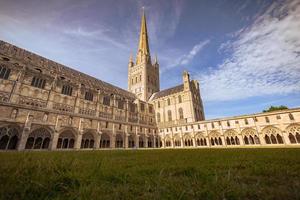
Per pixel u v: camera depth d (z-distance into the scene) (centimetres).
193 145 5622
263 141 4188
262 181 333
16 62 4150
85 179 340
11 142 3062
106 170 442
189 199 246
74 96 4866
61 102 4459
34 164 442
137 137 5784
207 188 279
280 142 3969
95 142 4403
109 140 4928
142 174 430
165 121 7488
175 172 442
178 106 7231
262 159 710
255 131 4372
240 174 394
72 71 6088
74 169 437
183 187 294
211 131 5294
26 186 270
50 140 3531
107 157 971
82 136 4200
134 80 9769
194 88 7944
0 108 3023
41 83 4234
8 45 4544
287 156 820
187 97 7025
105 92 6159
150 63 10406
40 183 287
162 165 583
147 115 7619
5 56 3975
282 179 344
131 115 6725
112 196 255
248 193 265
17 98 3628
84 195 254
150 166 562
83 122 4284
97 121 4684
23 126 3234
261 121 4331
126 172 443
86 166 500
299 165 493
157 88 10025
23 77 3841
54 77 4550
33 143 3275
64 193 274
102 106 5584
